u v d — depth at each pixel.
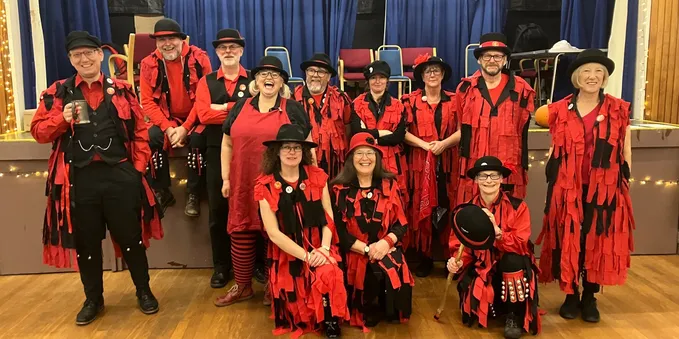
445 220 3.27
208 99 2.92
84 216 2.51
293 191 2.43
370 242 2.55
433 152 3.09
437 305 2.80
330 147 3.00
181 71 3.20
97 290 2.65
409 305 2.55
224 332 2.50
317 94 3.03
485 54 2.82
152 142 2.99
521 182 2.90
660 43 4.04
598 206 2.53
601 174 2.52
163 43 3.08
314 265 2.39
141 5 5.86
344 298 2.38
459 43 6.00
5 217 3.23
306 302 2.44
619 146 2.52
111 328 2.54
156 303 2.72
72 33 2.39
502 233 2.43
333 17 5.79
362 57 5.84
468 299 2.52
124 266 3.33
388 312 2.52
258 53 5.82
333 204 2.58
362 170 2.54
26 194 3.22
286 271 2.46
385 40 6.00
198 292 2.99
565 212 2.57
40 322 2.61
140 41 5.06
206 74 3.19
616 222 2.53
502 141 2.82
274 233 2.40
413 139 3.14
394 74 5.66
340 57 5.84
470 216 2.36
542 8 6.13
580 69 2.48
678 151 3.46
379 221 2.54
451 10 5.89
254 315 2.68
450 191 3.22
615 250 2.53
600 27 4.75
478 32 5.90
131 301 2.86
